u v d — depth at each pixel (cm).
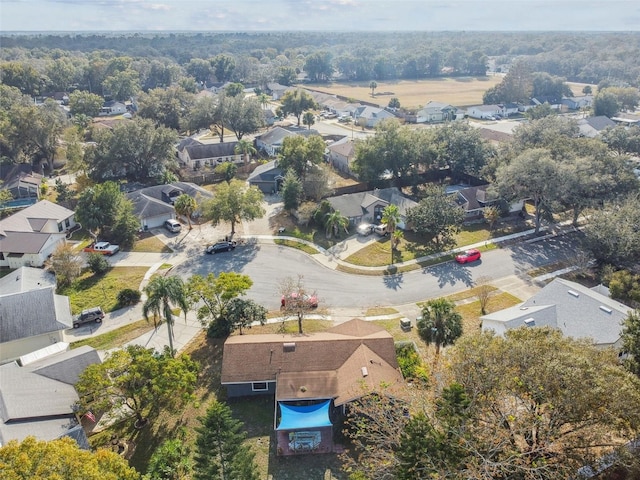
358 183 8262
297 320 4709
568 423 2536
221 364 4069
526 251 6141
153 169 8738
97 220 6153
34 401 3209
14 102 11306
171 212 6938
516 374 2491
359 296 5150
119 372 3316
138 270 5641
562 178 6106
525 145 7794
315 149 7800
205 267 5712
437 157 7981
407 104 16338
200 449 2645
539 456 2397
